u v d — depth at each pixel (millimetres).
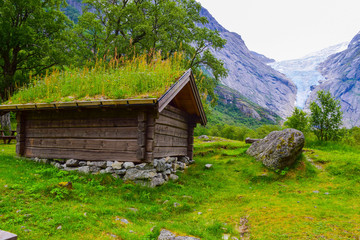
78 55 25484
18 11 22984
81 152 8836
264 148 11930
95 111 8703
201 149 15047
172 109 10109
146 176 7703
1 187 5750
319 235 4602
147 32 22891
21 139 10055
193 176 10281
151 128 7883
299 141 10477
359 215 5762
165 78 9031
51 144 9453
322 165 10859
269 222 5387
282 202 7051
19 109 9477
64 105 8258
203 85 24766
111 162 8250
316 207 6480
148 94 7961
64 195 5828
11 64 24719
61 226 4379
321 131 16031
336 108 15570
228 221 5699
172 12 24141
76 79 10289
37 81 11164
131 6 24109
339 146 14445
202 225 5359
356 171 9656
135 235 4359
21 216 4535
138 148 7766
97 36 26578
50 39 26250
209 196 8023
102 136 8539
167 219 5770
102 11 25344
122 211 5691
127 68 10555
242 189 8914
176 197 7480
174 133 10469
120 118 8305
